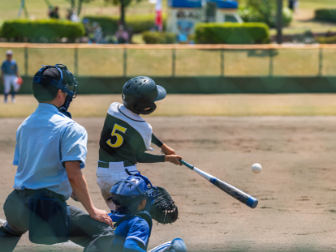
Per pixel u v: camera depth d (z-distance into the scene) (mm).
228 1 96438
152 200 12156
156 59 78812
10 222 10625
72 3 103312
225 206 18547
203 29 86500
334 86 69375
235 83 69062
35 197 10039
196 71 75625
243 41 86750
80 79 67188
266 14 115062
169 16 97938
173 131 37062
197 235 15172
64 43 85562
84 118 43125
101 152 12891
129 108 12648
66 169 9961
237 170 24938
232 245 14148
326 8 143625
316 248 13938
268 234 15273
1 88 65000
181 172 24438
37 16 121250
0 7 131750
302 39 97688
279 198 19672
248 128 38844
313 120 42938
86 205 10141
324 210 18031
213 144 32219
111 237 10219
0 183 21484
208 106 52875
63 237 10148
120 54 79500
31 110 48125
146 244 10562
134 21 113750
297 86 69312
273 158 28000
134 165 12938
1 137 33625
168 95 65812
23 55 77438
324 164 26391
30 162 10180
